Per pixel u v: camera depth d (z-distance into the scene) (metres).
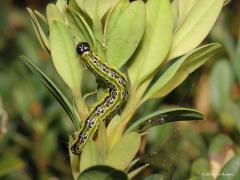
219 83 0.37
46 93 0.40
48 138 0.40
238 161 0.27
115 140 0.23
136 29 0.23
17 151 0.40
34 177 0.40
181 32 0.24
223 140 0.30
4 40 0.51
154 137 0.34
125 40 0.23
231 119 0.36
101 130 0.23
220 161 0.30
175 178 0.33
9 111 0.41
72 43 0.23
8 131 0.39
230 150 0.30
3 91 0.42
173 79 0.24
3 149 0.39
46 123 0.40
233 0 0.42
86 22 0.24
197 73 0.36
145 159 0.28
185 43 0.24
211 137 0.37
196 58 0.23
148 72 0.24
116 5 0.23
